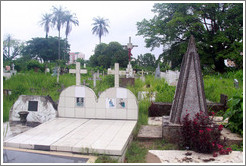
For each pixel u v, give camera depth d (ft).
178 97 17.78
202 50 90.02
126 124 19.86
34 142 14.92
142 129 19.57
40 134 16.80
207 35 87.71
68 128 18.53
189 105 17.43
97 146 14.01
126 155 14.65
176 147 16.16
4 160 12.80
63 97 22.77
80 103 22.49
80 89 22.44
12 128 20.70
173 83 46.93
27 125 21.85
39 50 172.65
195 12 84.33
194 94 17.48
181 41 98.78
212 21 94.43
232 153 14.78
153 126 20.67
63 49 183.73
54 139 15.56
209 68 100.12
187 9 89.45
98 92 34.76
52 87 42.63
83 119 22.00
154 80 52.95
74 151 13.93
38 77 49.70
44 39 172.65
